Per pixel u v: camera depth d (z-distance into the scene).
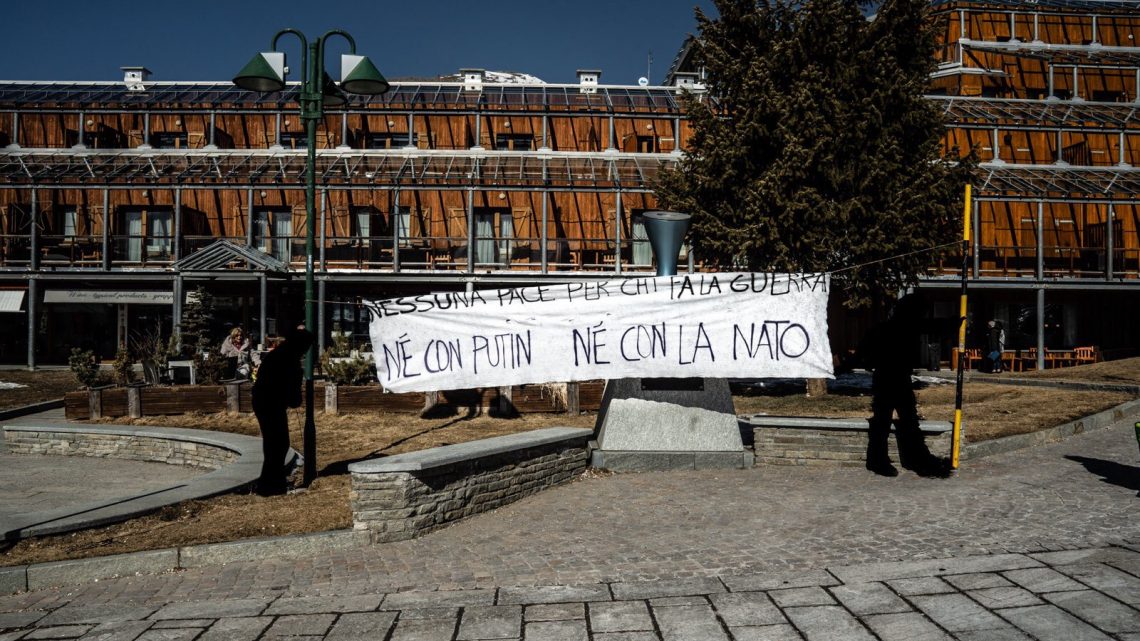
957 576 5.38
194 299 19.77
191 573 6.26
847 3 16.44
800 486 8.29
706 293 9.25
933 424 9.06
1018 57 34.62
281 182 26.67
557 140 31.97
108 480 10.68
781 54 16.23
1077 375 18.05
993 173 28.14
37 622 5.29
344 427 12.62
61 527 6.80
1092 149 31.55
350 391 13.80
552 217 29.16
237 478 8.66
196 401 14.27
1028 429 10.45
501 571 6.01
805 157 15.56
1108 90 34.78
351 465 6.92
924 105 15.95
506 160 30.25
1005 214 28.70
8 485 10.33
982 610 4.80
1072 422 10.96
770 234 15.67
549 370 9.34
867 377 21.41
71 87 34.62
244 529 6.96
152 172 28.09
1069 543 5.98
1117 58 33.66
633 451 9.34
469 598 5.42
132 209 29.31
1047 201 26.20
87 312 28.53
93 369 16.48
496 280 26.28
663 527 7.02
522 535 6.99
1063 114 31.33
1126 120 30.58
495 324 9.38
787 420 9.24
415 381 9.38
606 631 4.79
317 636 4.86
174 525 7.13
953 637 4.46
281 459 8.56
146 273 26.17
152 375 16.50
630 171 29.36
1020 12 35.66
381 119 31.72
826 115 15.88
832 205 15.48
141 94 33.03
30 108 30.09
